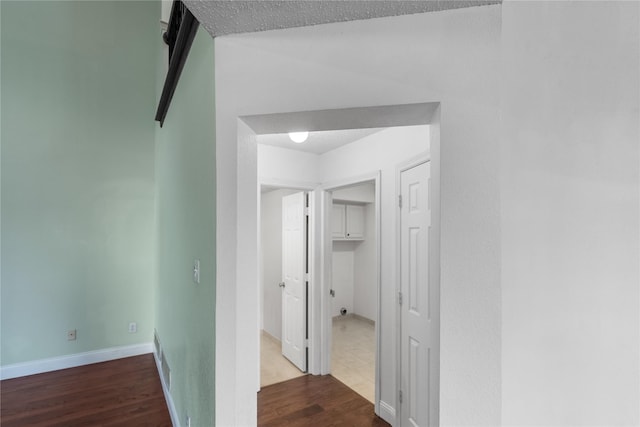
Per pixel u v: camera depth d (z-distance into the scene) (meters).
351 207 5.04
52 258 3.12
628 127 0.83
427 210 1.92
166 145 2.67
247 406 1.13
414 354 2.04
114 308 3.39
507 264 0.88
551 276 0.86
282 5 0.93
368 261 5.04
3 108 2.92
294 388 2.81
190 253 1.63
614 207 0.83
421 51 0.96
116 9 3.46
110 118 3.41
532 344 0.87
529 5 0.90
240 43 1.10
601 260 0.84
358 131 2.46
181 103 1.94
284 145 2.85
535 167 0.88
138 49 3.57
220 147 1.12
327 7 0.94
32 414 2.36
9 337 2.93
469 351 0.89
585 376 0.84
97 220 3.33
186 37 1.59
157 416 2.33
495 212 0.89
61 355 3.14
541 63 0.89
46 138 3.11
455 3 0.92
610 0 0.85
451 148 0.93
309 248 3.18
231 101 1.11
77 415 2.34
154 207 3.59
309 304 3.15
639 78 0.83
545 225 0.87
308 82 1.04
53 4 3.14
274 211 4.00
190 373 1.62
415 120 1.10
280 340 3.86
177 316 2.03
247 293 1.14
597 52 0.86
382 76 0.98
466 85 0.92
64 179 3.19
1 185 2.92
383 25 0.99
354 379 2.99
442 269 0.92
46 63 3.11
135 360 3.32
